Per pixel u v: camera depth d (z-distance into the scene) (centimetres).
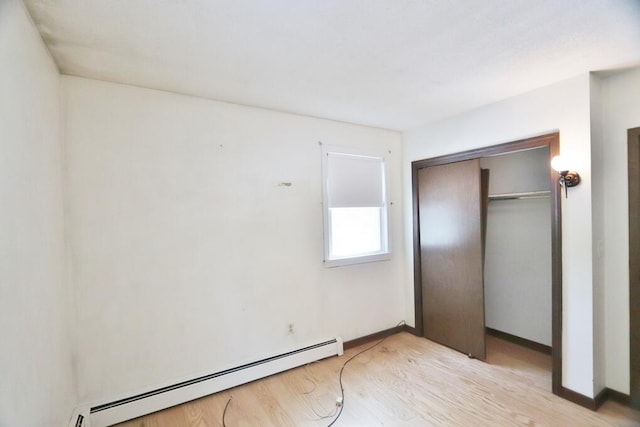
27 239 130
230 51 175
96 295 205
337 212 322
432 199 336
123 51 172
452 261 318
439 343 333
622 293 220
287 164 284
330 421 208
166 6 134
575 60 194
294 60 187
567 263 225
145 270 220
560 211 229
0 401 102
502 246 339
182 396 226
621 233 220
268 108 273
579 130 217
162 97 228
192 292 238
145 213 221
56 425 161
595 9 142
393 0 133
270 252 274
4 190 109
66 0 129
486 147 280
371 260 338
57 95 186
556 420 204
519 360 293
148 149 222
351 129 326
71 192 197
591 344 214
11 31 118
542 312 308
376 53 180
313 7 137
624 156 217
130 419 209
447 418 209
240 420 210
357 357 303
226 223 253
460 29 157
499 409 218
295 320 288
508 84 229
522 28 157
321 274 304
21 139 126
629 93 214
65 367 183
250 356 263
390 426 202
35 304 138
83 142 201
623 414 209
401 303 368
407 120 317
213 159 247
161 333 226
